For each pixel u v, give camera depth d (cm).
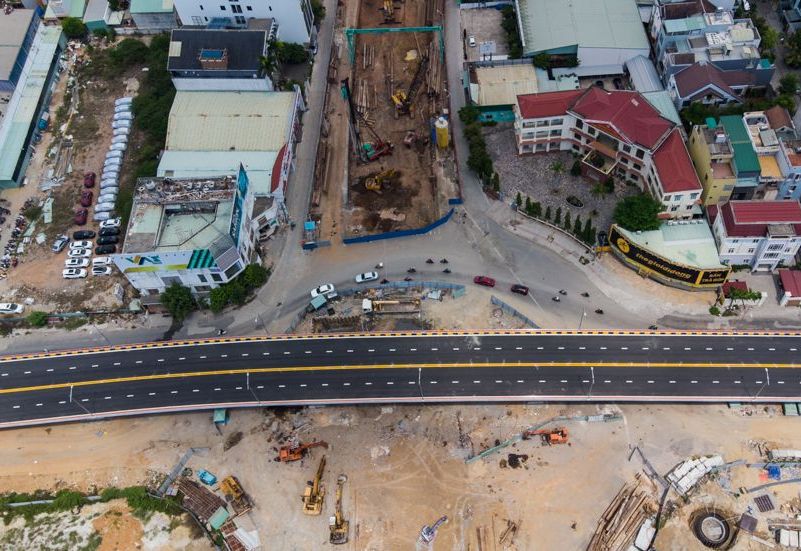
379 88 17938
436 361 12381
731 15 15900
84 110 17850
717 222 13125
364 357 12562
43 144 17262
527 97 15000
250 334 13475
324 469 11638
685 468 11056
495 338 12594
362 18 19825
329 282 14138
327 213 15325
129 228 13262
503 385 11981
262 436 12112
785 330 12481
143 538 11112
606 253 14000
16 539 11250
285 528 11094
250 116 16112
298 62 17862
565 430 11688
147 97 17438
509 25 17725
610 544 10544
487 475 11356
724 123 13812
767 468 11044
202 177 13800
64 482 11881
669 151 13588
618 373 11950
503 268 13988
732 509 10725
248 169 15262
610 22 16862
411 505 11150
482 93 16250
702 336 12275
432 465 11531
